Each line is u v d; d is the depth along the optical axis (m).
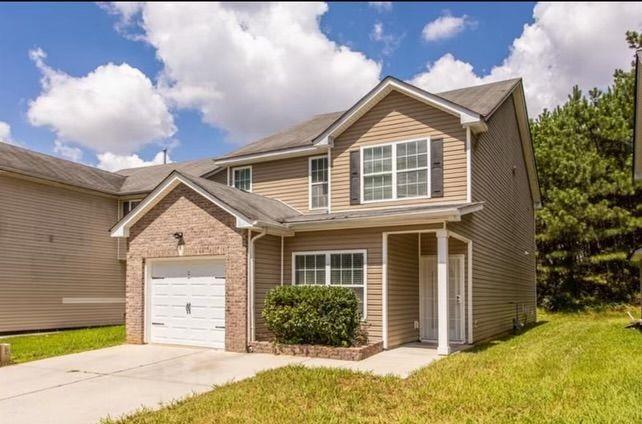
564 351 11.25
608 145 27.44
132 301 13.49
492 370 9.00
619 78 28.25
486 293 14.30
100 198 21.38
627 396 6.87
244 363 10.29
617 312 25.31
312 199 15.54
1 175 17.47
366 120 14.27
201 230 12.63
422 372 8.89
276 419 6.28
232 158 16.84
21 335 17.00
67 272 19.64
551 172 27.75
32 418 6.64
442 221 11.38
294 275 13.13
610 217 25.38
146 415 6.59
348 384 8.03
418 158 13.39
